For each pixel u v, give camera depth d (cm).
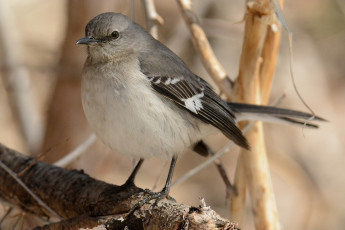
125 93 787
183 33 1346
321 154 1428
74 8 1190
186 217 617
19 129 1296
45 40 1501
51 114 1213
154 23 1012
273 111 894
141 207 697
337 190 1389
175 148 835
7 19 1295
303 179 1391
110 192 757
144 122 791
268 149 1408
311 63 1481
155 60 849
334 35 1505
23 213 853
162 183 1413
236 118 897
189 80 888
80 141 1201
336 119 1468
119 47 834
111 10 1213
